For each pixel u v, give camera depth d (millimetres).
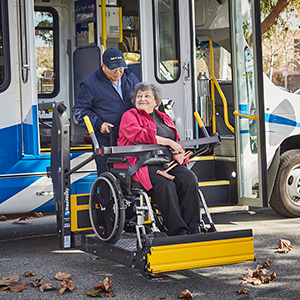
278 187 6105
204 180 6109
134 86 4215
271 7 6082
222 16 6629
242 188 5781
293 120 6172
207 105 6344
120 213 3619
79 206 4242
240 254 3602
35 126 4605
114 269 4062
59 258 4441
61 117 4160
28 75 4590
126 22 6781
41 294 3443
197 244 3432
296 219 6168
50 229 5855
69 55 7195
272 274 3762
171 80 5391
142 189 3723
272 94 6051
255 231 5391
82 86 4465
